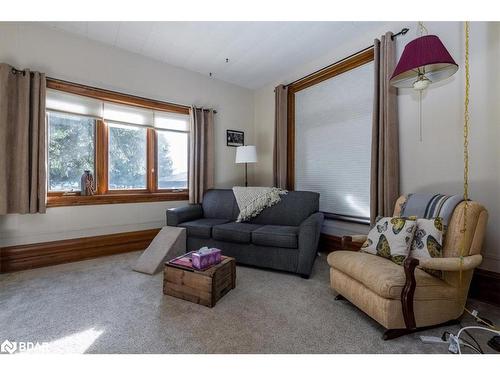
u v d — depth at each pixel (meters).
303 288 2.24
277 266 2.59
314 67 3.54
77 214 2.94
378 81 2.63
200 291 1.92
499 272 1.96
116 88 3.19
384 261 1.74
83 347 1.42
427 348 1.43
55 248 2.79
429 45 1.83
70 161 2.96
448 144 2.23
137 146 3.49
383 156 2.58
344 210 3.26
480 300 2.02
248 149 3.86
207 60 3.55
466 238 1.64
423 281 1.53
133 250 3.35
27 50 2.62
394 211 2.28
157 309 1.84
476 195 2.07
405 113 2.53
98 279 2.39
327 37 2.97
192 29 2.82
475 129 2.06
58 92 2.79
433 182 2.33
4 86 2.40
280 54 3.39
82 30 2.82
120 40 3.04
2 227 2.53
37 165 2.57
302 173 3.82
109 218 3.18
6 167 2.42
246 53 3.35
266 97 4.45
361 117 3.04
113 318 1.71
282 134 3.93
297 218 3.04
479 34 2.04
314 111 3.62
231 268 2.20
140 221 3.43
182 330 1.59
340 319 1.73
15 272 2.54
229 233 2.78
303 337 1.53
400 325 1.49
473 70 2.07
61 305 1.88
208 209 3.62
